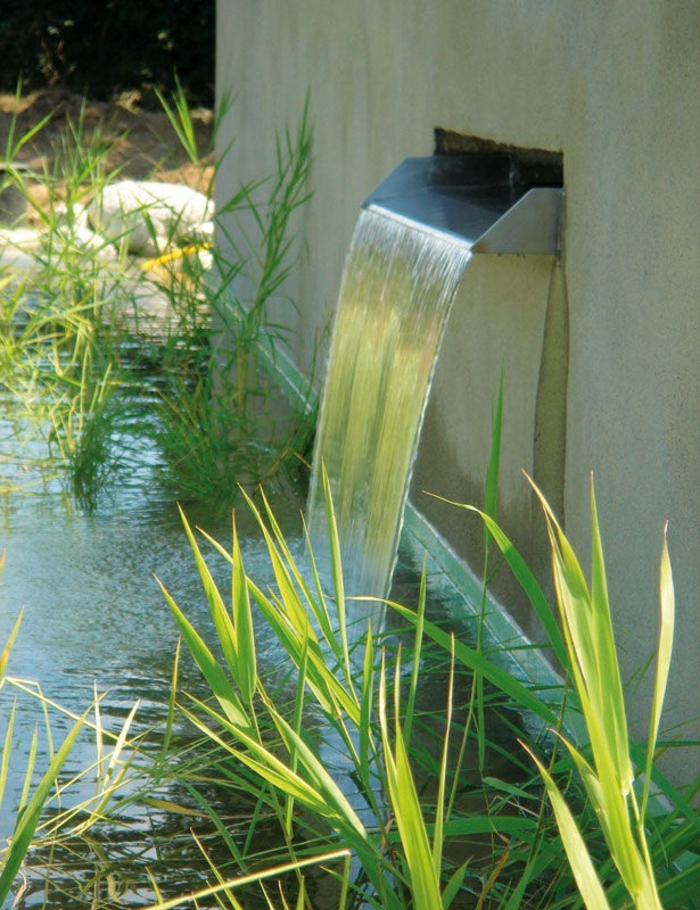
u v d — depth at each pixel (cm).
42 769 314
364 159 564
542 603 227
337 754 318
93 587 437
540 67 357
